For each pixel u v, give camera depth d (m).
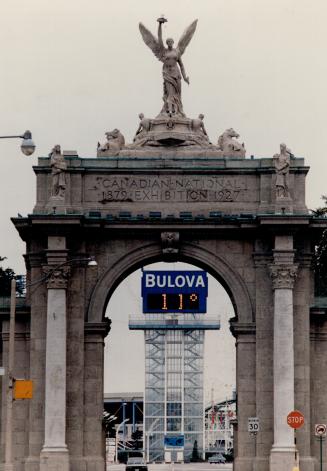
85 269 121.25
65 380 118.50
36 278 121.06
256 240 121.38
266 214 118.94
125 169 121.69
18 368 122.25
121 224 120.62
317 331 122.88
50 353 118.19
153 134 123.19
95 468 119.06
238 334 121.06
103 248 121.69
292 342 118.50
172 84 124.75
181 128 123.62
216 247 121.81
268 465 118.81
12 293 100.38
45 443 117.44
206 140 123.62
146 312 124.56
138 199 121.69
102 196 121.56
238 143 122.94
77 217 118.62
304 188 121.50
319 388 122.56
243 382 120.62
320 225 120.31
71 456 118.94
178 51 125.62
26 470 118.75
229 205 121.50
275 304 119.06
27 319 122.62
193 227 120.75
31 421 119.56
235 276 121.50
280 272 119.12
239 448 120.00
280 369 118.00
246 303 121.19
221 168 121.69
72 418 119.50
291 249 119.25
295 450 116.94
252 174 121.69
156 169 121.81
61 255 119.25
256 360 120.44
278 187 120.12
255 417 119.81
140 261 121.88
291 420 110.88
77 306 120.62
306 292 121.06
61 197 120.19
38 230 120.12
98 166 121.69
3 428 121.06
